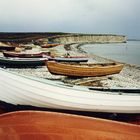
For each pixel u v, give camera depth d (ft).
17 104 25.17
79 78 51.39
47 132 17.81
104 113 25.22
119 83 51.90
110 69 53.78
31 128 17.87
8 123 17.90
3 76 23.88
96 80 51.62
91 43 409.69
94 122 18.24
